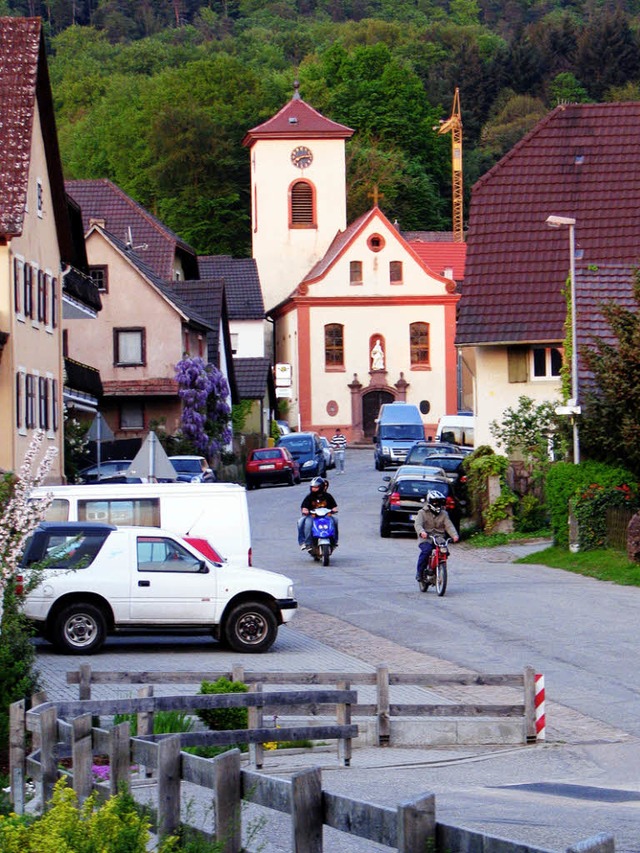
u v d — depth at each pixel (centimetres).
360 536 7575
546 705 3192
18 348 6925
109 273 11369
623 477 6109
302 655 3916
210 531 4603
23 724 2109
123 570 3962
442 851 1184
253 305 16638
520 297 8394
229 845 1445
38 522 2897
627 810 2103
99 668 3662
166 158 19938
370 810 1270
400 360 16612
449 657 3791
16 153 7000
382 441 12519
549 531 7131
